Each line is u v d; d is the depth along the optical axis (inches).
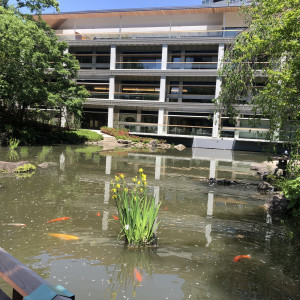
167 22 1249.4
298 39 241.8
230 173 487.5
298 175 288.5
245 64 286.8
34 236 171.2
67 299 51.1
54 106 850.8
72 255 148.1
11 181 329.1
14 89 736.3
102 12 1219.2
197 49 1204.5
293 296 119.8
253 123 310.0
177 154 805.9
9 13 718.5
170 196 299.1
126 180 373.4
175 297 114.9
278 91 268.8
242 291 122.0
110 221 204.8
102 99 1243.2
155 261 146.6
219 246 170.9
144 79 1274.6
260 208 266.1
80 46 1283.2
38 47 785.6
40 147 742.5
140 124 1179.9
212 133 1117.7
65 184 327.9
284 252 165.6
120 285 121.7
